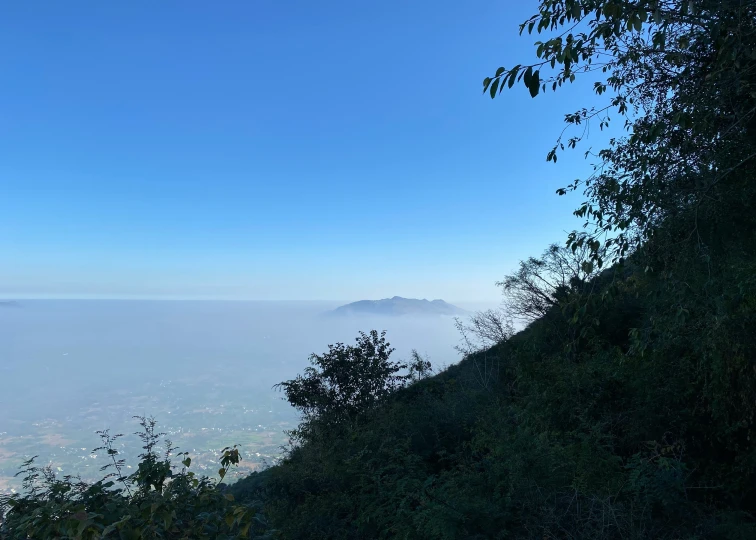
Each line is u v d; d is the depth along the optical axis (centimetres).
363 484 654
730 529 399
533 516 439
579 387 636
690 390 568
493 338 1243
